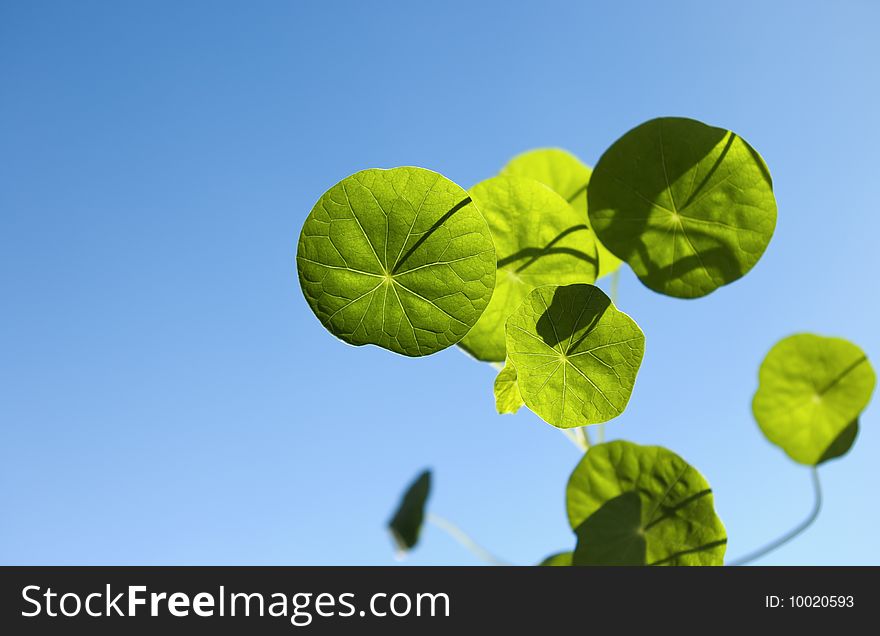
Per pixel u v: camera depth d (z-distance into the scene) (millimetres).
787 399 552
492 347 489
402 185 458
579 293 465
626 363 470
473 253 459
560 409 478
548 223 483
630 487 500
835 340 542
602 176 484
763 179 480
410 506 635
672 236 486
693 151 482
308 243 458
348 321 462
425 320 462
